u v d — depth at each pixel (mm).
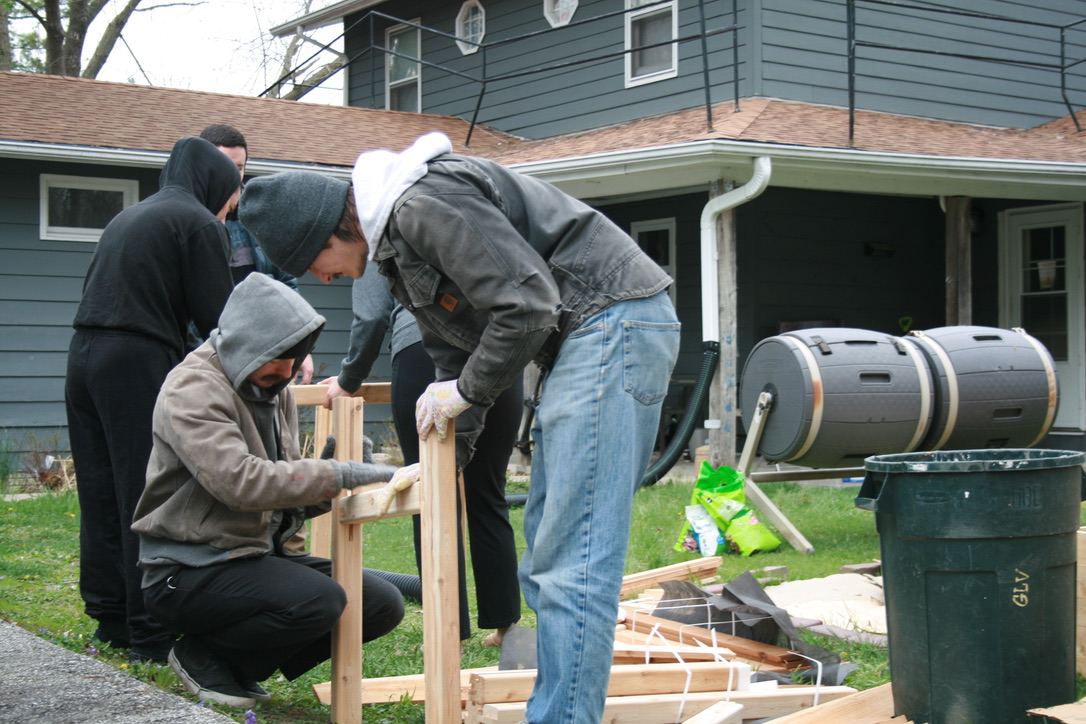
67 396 3498
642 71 11859
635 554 6051
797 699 3027
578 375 2381
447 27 14398
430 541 2443
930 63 11406
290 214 2463
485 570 3738
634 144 9773
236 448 2797
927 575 2744
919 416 5961
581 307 2395
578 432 2363
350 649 2920
